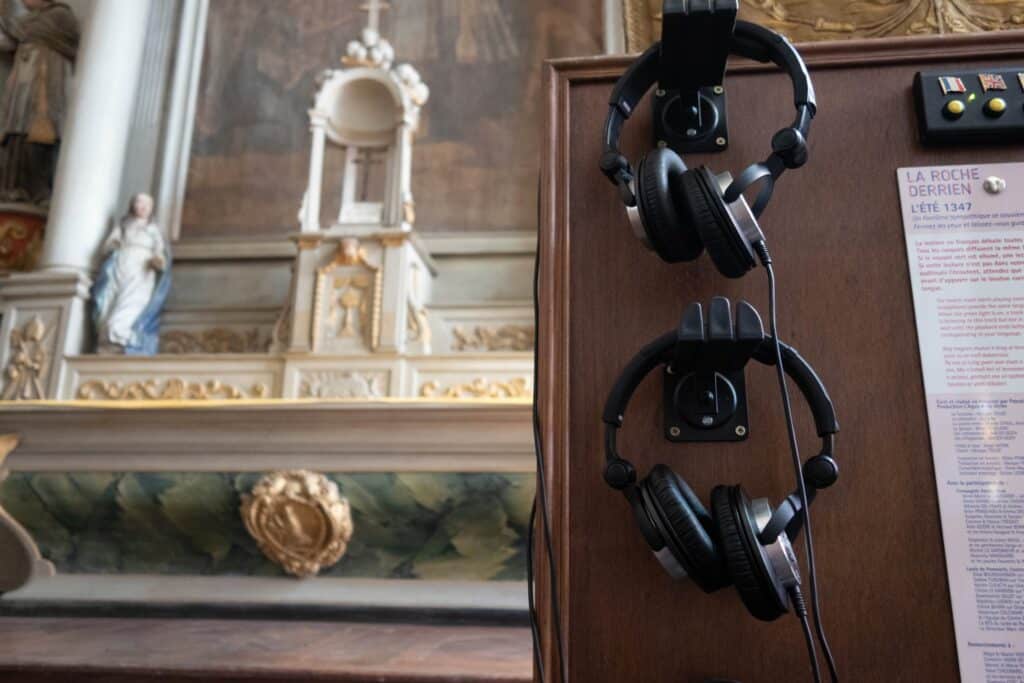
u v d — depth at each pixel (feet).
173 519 6.70
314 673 3.87
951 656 2.30
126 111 13.01
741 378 2.54
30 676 3.85
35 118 13.08
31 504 6.75
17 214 12.70
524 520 6.39
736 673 2.37
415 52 13.64
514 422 6.40
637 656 2.41
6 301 11.42
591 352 2.65
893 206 2.67
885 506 2.42
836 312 2.59
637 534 2.49
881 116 2.75
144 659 4.07
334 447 6.53
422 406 6.45
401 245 10.58
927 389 2.48
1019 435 2.42
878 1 7.95
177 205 13.12
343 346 10.27
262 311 12.30
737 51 2.65
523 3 13.65
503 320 11.45
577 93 2.91
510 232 12.43
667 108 2.79
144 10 13.70
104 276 11.48
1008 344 2.50
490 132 13.05
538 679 2.38
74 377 10.74
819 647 2.35
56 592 6.71
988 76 2.68
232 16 14.19
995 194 2.63
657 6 8.62
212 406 6.61
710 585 2.29
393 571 6.52
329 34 13.93
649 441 2.54
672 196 2.42
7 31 13.64
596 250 2.74
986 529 2.36
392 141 11.96
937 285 2.57
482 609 6.31
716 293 2.65
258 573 6.66
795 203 2.69
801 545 2.41
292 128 13.47
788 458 2.48
